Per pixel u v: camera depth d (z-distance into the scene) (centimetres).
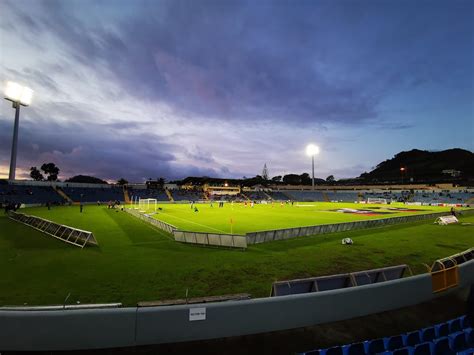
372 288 743
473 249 1096
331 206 6325
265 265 1256
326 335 646
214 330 610
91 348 564
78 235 1698
